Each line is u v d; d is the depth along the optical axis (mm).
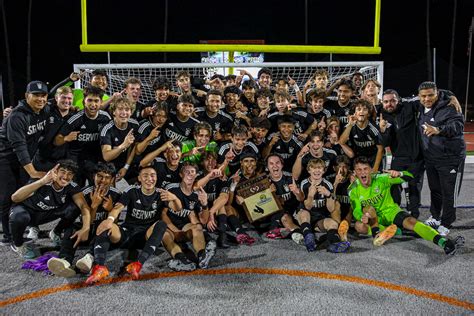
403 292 2754
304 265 3248
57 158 4090
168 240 3369
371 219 3904
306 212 3852
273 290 2809
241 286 2879
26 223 3402
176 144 3957
